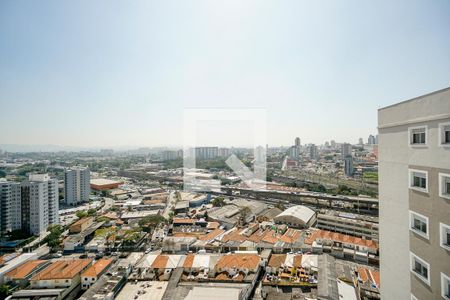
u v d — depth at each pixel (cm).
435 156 659
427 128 686
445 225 632
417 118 724
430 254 684
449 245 630
